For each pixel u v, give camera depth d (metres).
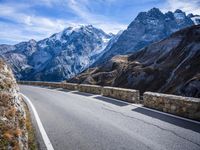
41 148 6.73
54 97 20.70
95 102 16.19
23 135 6.61
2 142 5.31
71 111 12.75
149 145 6.77
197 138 7.27
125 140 7.28
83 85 26.09
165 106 11.82
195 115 9.80
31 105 15.67
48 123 9.89
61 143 7.14
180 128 8.46
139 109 12.71
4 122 6.22
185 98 10.56
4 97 7.62
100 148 6.62
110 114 11.52
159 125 8.98
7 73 10.36
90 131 8.44
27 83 51.56
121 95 17.31
